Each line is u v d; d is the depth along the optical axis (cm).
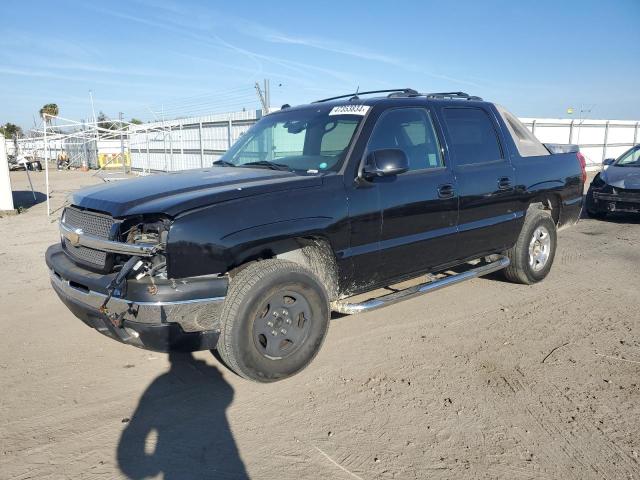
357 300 532
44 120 1302
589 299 545
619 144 3059
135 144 3288
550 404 339
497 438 302
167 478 268
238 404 340
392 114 436
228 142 2148
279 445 296
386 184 413
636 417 324
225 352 337
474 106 518
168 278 314
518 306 524
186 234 312
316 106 481
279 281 343
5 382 369
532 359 405
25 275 652
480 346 429
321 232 368
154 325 312
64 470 274
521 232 557
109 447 294
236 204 335
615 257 730
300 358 368
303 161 423
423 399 345
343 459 283
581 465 279
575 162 620
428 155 457
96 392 355
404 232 427
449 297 550
